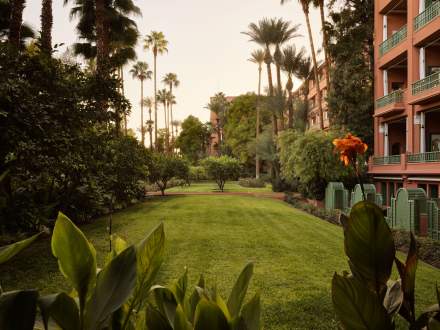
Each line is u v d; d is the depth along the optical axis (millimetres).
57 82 8188
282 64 32000
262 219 14539
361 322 1019
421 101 16562
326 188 18391
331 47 24875
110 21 20156
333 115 25109
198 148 76812
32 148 6863
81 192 11953
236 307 1124
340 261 7527
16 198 7691
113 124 12523
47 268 6656
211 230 11617
